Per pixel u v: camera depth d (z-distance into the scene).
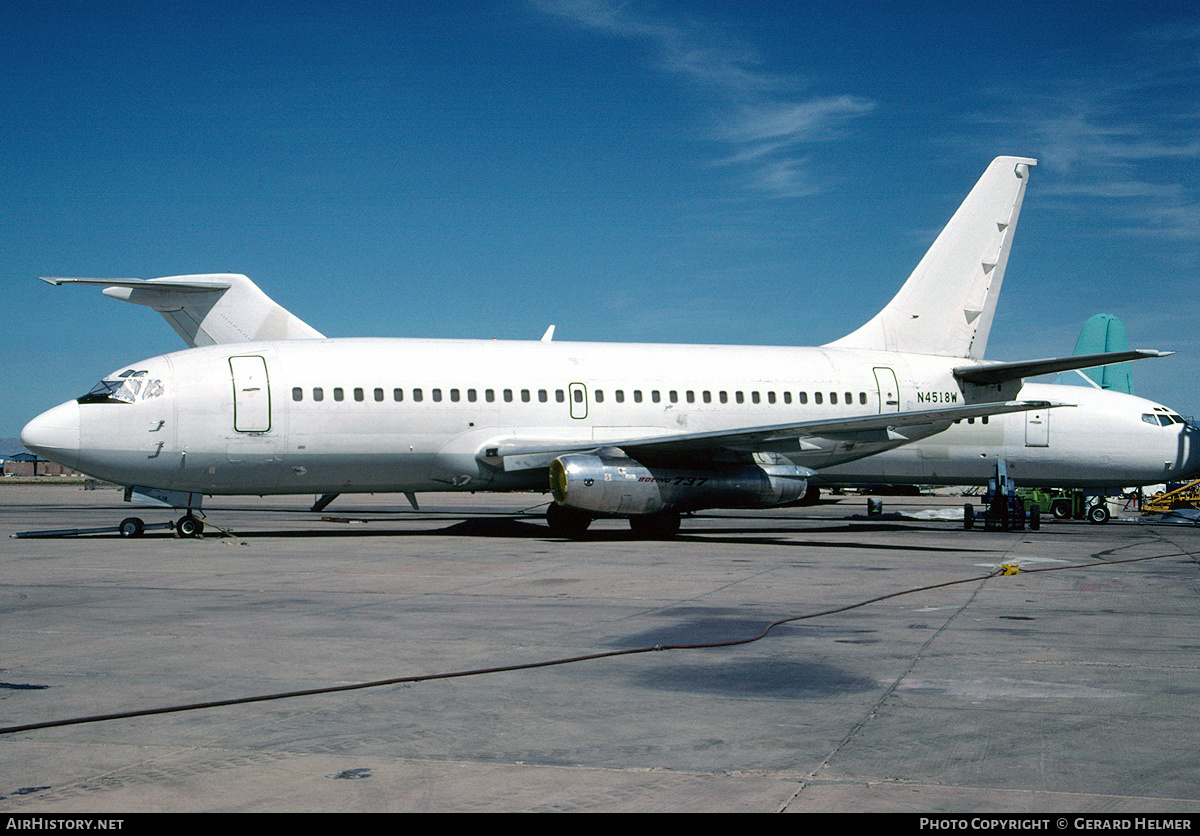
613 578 15.71
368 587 14.42
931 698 7.88
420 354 24.53
